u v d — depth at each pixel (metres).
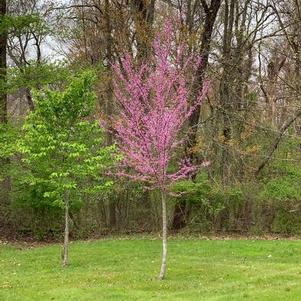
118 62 22.38
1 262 14.14
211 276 11.74
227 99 22.31
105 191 18.92
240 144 21.83
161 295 9.76
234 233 20.89
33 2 24.20
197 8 24.00
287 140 22.64
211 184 20.88
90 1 24.00
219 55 24.45
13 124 18.59
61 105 13.16
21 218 20.09
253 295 9.56
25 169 18.00
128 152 12.52
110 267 13.09
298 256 14.76
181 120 12.77
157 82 13.66
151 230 21.25
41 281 11.33
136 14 21.09
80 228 20.52
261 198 20.88
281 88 23.66
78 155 12.79
